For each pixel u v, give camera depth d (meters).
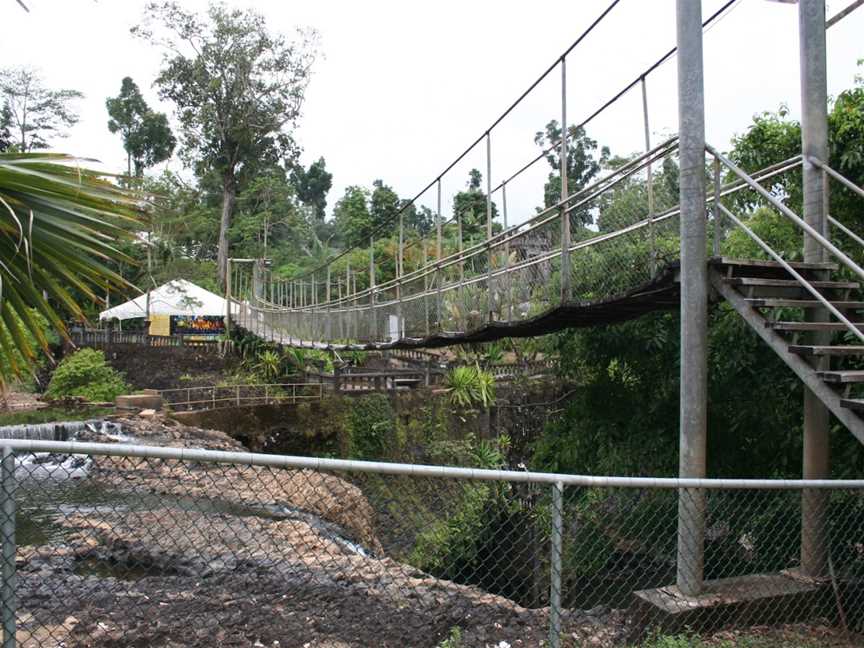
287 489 10.95
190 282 34.34
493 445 18.20
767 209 7.14
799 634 3.94
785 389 6.96
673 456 8.28
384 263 24.89
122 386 23.94
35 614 3.93
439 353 22.27
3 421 18.66
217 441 17.17
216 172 47.31
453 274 10.70
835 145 6.18
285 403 19.66
